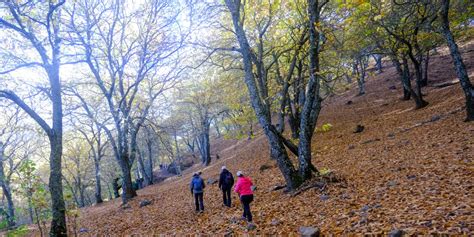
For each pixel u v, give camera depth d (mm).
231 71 24891
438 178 8781
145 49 20750
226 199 13453
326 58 18969
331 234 6848
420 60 29094
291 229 7961
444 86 30422
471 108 14859
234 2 13078
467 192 7164
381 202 8078
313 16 11844
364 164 13406
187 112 40844
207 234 9594
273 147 12250
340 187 10602
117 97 25672
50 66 10773
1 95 9734
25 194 8930
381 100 34156
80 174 44969
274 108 24359
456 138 12859
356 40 21062
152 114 32688
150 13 20703
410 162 11445
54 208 9828
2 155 26609
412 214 6672
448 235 5367
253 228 8852
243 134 25125
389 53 23406
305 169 11867
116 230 13773
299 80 20078
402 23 20328
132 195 22469
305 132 12055
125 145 21922
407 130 18266
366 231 6422
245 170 21969
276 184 14297
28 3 10617
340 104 38938
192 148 54594
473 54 38469
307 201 10133
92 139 33938
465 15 17953
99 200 31672
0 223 8914
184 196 19297
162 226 12539
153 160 67438
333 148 20266
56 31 11859
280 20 18844
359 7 13703
